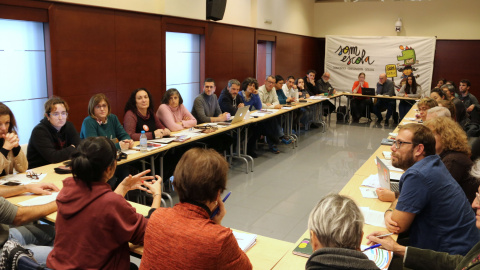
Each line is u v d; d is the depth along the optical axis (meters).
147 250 1.37
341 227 1.14
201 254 1.26
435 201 1.82
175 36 6.35
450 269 1.61
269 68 9.30
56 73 4.41
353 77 10.73
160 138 4.16
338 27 10.95
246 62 8.16
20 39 4.12
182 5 6.13
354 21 10.71
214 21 7.01
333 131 8.17
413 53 9.95
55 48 4.36
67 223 1.61
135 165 4.02
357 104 9.24
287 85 7.59
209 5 6.73
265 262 1.73
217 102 5.63
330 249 1.12
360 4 10.55
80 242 1.59
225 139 5.21
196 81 6.99
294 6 9.89
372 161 3.41
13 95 4.13
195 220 1.33
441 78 9.91
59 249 1.63
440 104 3.86
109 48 5.04
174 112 4.81
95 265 1.59
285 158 6.00
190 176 1.34
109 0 4.96
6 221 2.00
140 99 4.14
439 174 1.85
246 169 5.29
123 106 5.39
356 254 1.10
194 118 4.98
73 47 4.57
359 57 10.55
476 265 1.28
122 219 1.63
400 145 2.01
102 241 1.60
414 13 9.98
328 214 1.17
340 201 1.22
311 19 11.03
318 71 11.62
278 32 9.20
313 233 1.21
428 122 2.48
